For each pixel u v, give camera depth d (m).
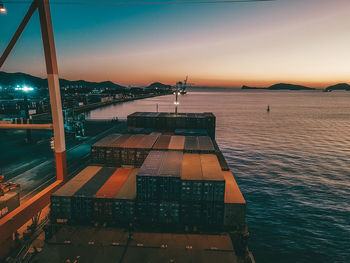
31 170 53.34
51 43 28.00
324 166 70.69
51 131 101.38
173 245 25.33
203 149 42.78
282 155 82.12
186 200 29.72
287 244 35.81
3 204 25.72
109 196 29.78
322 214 44.12
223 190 29.33
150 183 29.56
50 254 23.44
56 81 29.47
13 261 25.34
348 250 34.59
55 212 30.12
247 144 98.06
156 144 46.56
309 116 191.88
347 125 147.75
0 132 98.62
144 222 30.31
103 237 26.55
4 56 27.25
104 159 44.12
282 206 46.91
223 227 30.05
